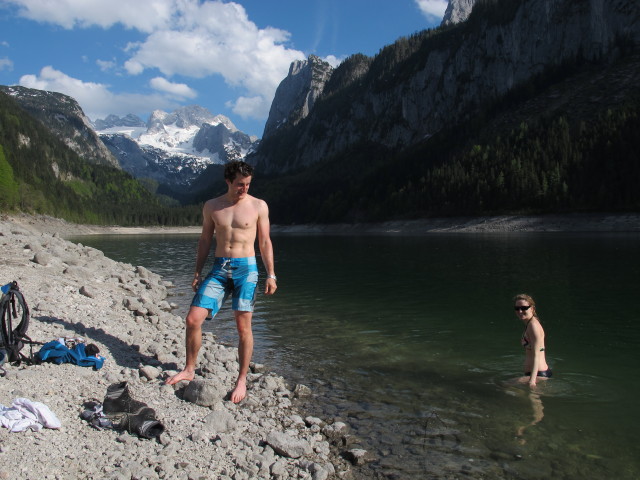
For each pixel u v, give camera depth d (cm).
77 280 1272
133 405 500
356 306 1415
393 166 15550
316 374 773
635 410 610
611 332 1040
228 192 609
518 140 11675
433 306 1393
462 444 522
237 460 454
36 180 14112
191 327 618
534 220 8556
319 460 484
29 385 534
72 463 405
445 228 9688
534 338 732
